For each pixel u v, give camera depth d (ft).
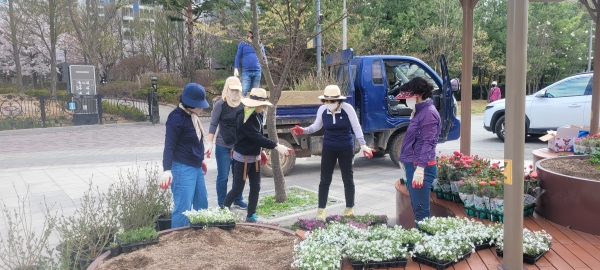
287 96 25.43
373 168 28.76
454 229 11.09
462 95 18.06
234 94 17.67
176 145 13.52
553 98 36.99
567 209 12.26
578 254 10.36
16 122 53.78
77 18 79.56
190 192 13.67
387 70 28.71
